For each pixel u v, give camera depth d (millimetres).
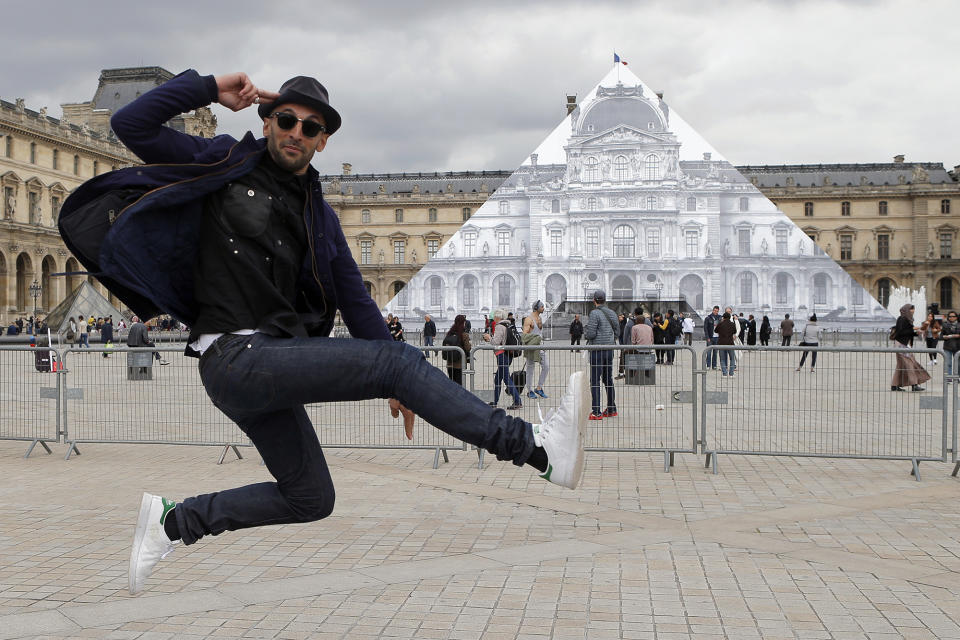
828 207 117125
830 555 5879
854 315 45219
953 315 22547
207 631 4434
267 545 6219
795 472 9328
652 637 4309
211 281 3010
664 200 47281
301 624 4531
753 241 46656
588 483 8664
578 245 47562
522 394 10227
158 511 3369
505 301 47438
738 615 4633
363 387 2883
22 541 6344
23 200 83000
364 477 9016
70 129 89812
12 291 80750
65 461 10117
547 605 4809
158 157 3074
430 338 34500
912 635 4332
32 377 10828
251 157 3070
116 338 54562
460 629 4434
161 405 10703
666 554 5906
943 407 9133
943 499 7871
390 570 5543
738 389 9766
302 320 3277
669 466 9633
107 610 4770
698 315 46812
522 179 47969
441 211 124875
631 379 9930
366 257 126250
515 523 6887
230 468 9625
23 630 4453
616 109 47812
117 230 2959
